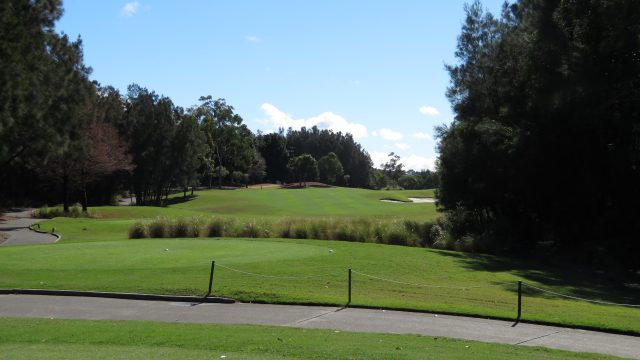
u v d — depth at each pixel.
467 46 38.78
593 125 29.69
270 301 14.64
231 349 9.23
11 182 71.50
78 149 50.91
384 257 22.91
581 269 26.91
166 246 25.39
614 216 31.92
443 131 39.28
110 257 21.47
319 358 8.49
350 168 160.88
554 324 12.40
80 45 50.34
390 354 8.73
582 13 28.31
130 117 76.31
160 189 78.88
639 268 28.11
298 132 170.12
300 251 23.92
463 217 36.66
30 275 17.39
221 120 113.12
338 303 14.30
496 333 11.51
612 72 27.94
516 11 37.12
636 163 29.66
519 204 37.47
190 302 14.75
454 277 19.84
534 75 31.23
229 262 20.17
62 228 38.12
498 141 34.50
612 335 11.59
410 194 87.12
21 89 34.44
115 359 8.30
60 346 9.54
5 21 32.56
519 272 23.02
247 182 128.50
